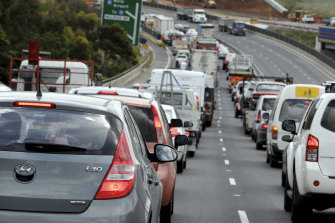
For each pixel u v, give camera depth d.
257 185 41.38
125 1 137.38
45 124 13.09
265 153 66.62
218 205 32.75
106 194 12.73
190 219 28.39
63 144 12.83
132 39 137.62
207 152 65.19
